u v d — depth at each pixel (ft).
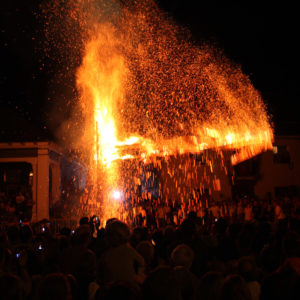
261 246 18.37
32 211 59.62
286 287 8.74
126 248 13.19
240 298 9.09
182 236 18.39
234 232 19.74
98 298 8.19
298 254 14.30
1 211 54.03
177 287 8.26
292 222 20.35
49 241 17.97
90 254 13.70
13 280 9.11
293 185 80.38
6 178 65.98
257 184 79.05
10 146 61.72
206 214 54.90
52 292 9.09
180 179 74.64
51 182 71.51
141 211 58.44
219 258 15.10
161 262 16.84
